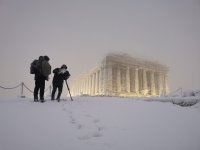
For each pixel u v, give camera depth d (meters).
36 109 8.22
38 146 4.34
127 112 8.02
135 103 10.86
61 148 4.32
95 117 7.04
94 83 69.81
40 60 11.32
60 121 6.45
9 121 6.00
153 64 70.25
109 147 4.49
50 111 7.93
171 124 6.31
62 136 5.08
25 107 8.62
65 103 10.77
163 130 5.70
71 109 8.54
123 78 63.53
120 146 4.54
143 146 4.55
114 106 9.57
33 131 5.30
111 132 5.52
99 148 4.40
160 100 13.52
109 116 7.23
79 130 5.62
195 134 5.39
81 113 7.74
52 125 5.96
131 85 64.81
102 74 62.84
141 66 66.56
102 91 60.50
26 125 5.76
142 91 64.19
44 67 11.18
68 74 12.27
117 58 62.06
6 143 4.37
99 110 8.41
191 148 4.45
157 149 4.39
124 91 61.72
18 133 5.05
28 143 4.46
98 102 11.45
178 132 5.54
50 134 5.17
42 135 5.05
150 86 68.75
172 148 4.45
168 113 7.91
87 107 9.25
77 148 4.36
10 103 9.84
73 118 6.95
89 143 4.71
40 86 11.19
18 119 6.32
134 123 6.38
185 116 7.43
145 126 6.08
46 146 4.38
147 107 9.28
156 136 5.21
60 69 12.14
